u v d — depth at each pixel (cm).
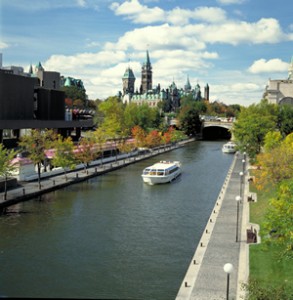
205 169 11094
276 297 2655
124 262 4272
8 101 12275
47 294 3578
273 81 17688
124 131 15312
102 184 8594
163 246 4756
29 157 7581
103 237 5059
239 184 8031
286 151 6131
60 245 4762
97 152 10369
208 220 5728
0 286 3712
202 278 3475
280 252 3578
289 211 3312
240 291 3216
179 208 6588
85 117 18775
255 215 5434
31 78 13400
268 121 11000
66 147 8462
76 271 4047
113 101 19275
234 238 4578
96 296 3550
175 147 17338
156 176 8638
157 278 3894
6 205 6384
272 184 6456
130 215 6116
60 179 8531
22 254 4475
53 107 14812
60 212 6203
